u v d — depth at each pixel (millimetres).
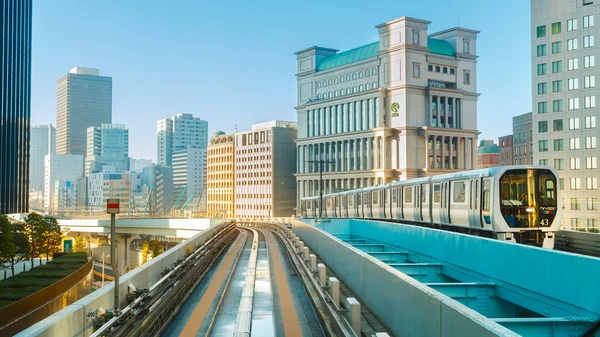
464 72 134500
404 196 39500
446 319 9227
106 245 159875
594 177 80375
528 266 12742
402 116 125625
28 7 123062
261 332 16234
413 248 21375
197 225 100312
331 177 143500
